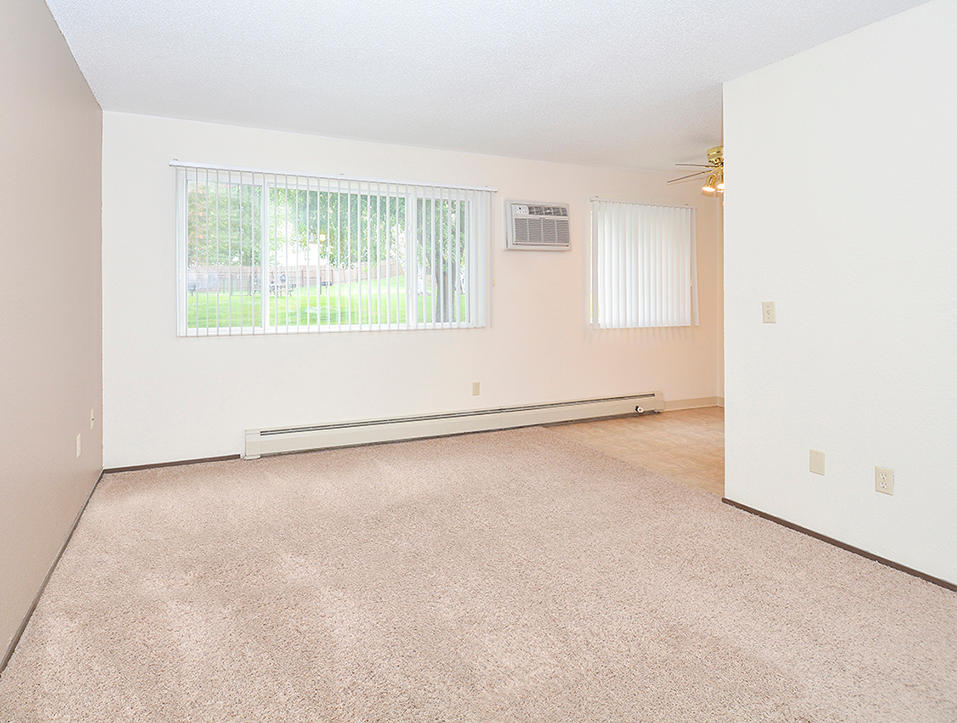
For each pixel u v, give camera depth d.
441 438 4.96
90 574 2.50
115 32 2.74
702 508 3.34
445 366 5.04
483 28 2.70
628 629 2.08
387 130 4.34
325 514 3.22
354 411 4.70
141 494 3.53
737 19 2.59
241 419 4.33
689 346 6.28
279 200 4.35
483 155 5.09
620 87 3.46
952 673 1.82
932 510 2.45
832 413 2.83
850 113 2.70
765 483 3.18
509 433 5.17
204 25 2.67
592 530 3.01
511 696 1.72
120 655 1.91
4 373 1.93
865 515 2.70
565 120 4.12
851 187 2.70
